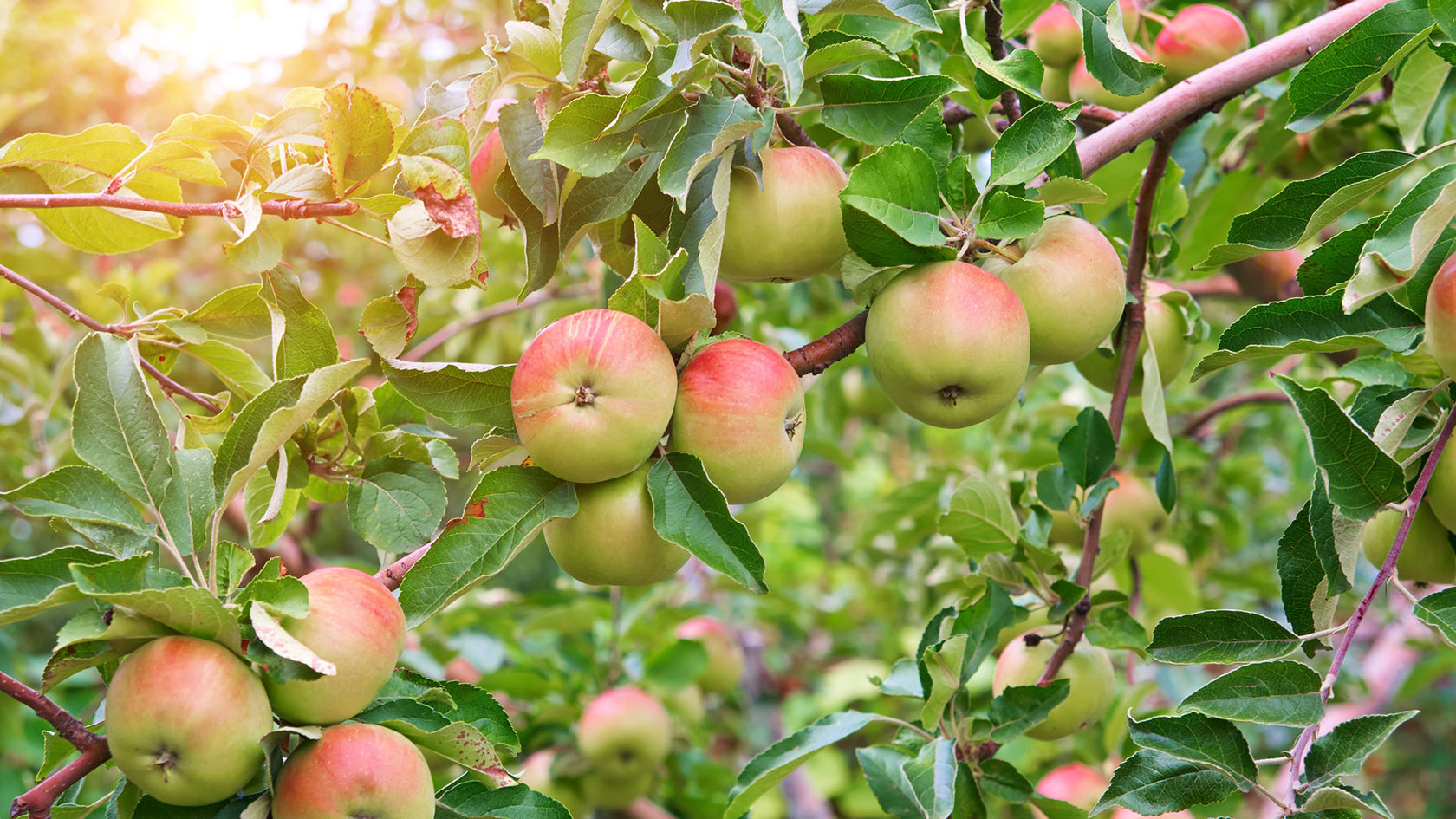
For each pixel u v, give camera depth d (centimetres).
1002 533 117
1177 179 127
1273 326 99
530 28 98
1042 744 202
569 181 99
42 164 105
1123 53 101
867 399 200
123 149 105
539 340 93
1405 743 308
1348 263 100
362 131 98
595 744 156
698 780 183
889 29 111
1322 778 94
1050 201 102
